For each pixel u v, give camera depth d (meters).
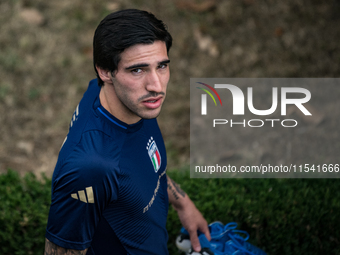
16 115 12.74
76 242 3.93
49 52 14.34
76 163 3.73
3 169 11.27
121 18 3.57
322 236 7.34
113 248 4.39
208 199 7.57
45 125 12.55
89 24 15.14
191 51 14.62
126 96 3.72
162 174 5.03
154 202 4.59
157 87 3.64
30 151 11.87
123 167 3.96
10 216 7.08
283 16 15.65
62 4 15.68
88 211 3.83
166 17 15.49
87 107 4.36
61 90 13.40
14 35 14.74
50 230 3.97
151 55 3.55
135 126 4.19
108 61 3.61
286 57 14.39
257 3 16.02
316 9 15.84
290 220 7.14
